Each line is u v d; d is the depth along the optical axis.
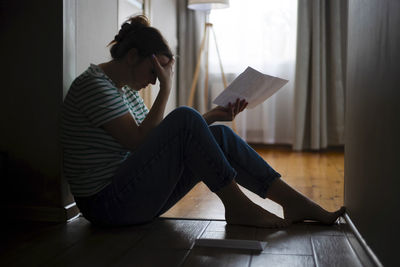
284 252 1.35
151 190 1.51
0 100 1.81
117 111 1.46
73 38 1.83
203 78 4.86
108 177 1.50
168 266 1.24
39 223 1.73
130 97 1.68
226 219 1.63
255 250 1.37
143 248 1.40
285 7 4.68
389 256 1.04
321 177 2.92
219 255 1.33
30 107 1.79
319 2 4.49
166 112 4.45
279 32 4.69
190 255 1.33
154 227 1.63
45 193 1.78
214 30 4.83
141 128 1.48
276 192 1.63
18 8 1.77
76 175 1.53
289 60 4.71
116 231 1.59
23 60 1.78
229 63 4.84
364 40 1.41
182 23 4.84
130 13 3.33
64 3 1.75
